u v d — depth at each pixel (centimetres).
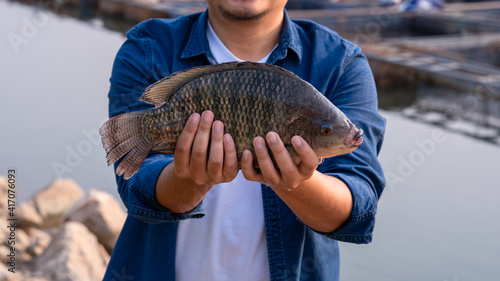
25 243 597
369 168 224
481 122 1119
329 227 213
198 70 183
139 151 190
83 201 660
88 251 555
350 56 238
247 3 221
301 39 241
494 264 552
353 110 230
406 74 1348
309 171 179
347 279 523
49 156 841
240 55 238
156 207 212
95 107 1096
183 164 184
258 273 228
